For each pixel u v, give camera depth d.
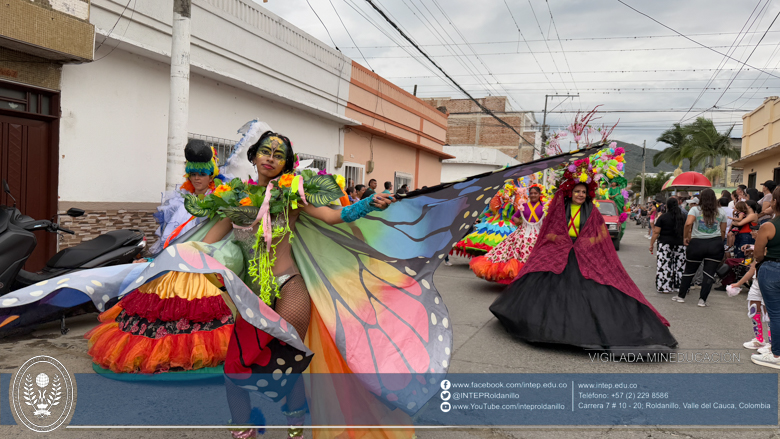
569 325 4.91
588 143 5.33
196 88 9.41
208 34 9.53
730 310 7.32
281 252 2.83
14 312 3.95
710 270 7.51
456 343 5.23
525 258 7.74
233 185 2.82
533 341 5.00
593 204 5.38
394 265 3.04
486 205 3.22
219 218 2.95
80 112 7.38
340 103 14.77
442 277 9.91
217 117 10.00
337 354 2.81
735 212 9.45
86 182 7.52
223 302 3.85
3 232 4.66
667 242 8.77
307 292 2.83
